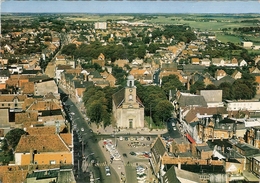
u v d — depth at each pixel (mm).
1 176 148625
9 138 194500
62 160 173500
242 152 191750
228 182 159375
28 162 170375
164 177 160000
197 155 191500
